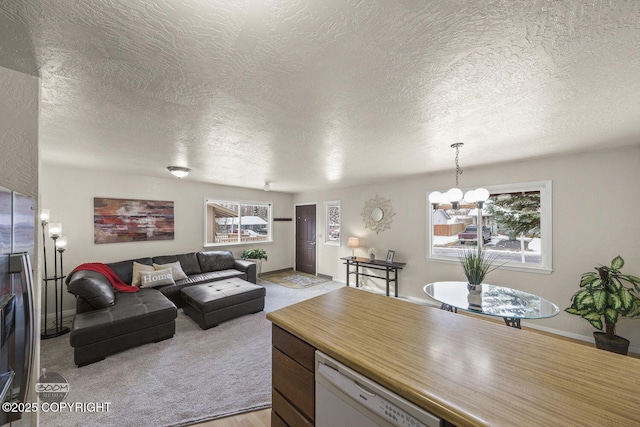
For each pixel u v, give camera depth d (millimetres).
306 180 4555
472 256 2607
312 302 1554
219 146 2449
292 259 6621
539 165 3035
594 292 2369
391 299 1619
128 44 1007
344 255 5406
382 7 836
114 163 3232
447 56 1100
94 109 1619
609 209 2639
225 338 2826
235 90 1394
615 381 786
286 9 838
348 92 1421
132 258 4066
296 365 1163
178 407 1781
